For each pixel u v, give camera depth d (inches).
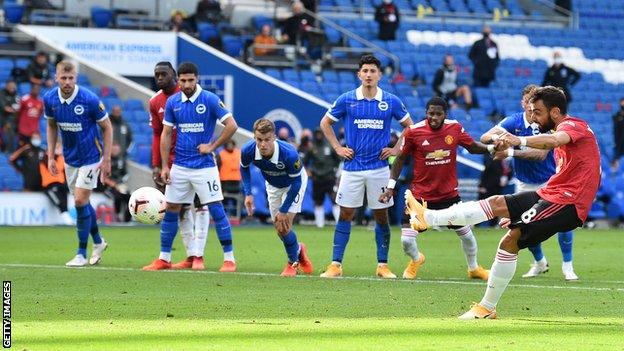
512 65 3026.6
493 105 2810.0
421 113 2682.1
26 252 1435.8
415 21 3088.1
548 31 3189.0
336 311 835.4
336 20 2935.5
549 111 821.2
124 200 2092.8
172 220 1197.7
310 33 2687.0
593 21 3314.5
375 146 1136.8
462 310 850.1
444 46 2974.9
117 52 2425.0
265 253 1457.9
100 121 1211.2
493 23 3164.4
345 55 2741.1
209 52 2399.1
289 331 719.7
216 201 1186.6
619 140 2640.3
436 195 1122.7
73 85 1194.0
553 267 1321.4
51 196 2021.4
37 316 795.4
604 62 3174.2
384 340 679.1
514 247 800.3
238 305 866.8
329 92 2608.3
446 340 681.6
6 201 2011.6
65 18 2536.9
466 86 2738.7
